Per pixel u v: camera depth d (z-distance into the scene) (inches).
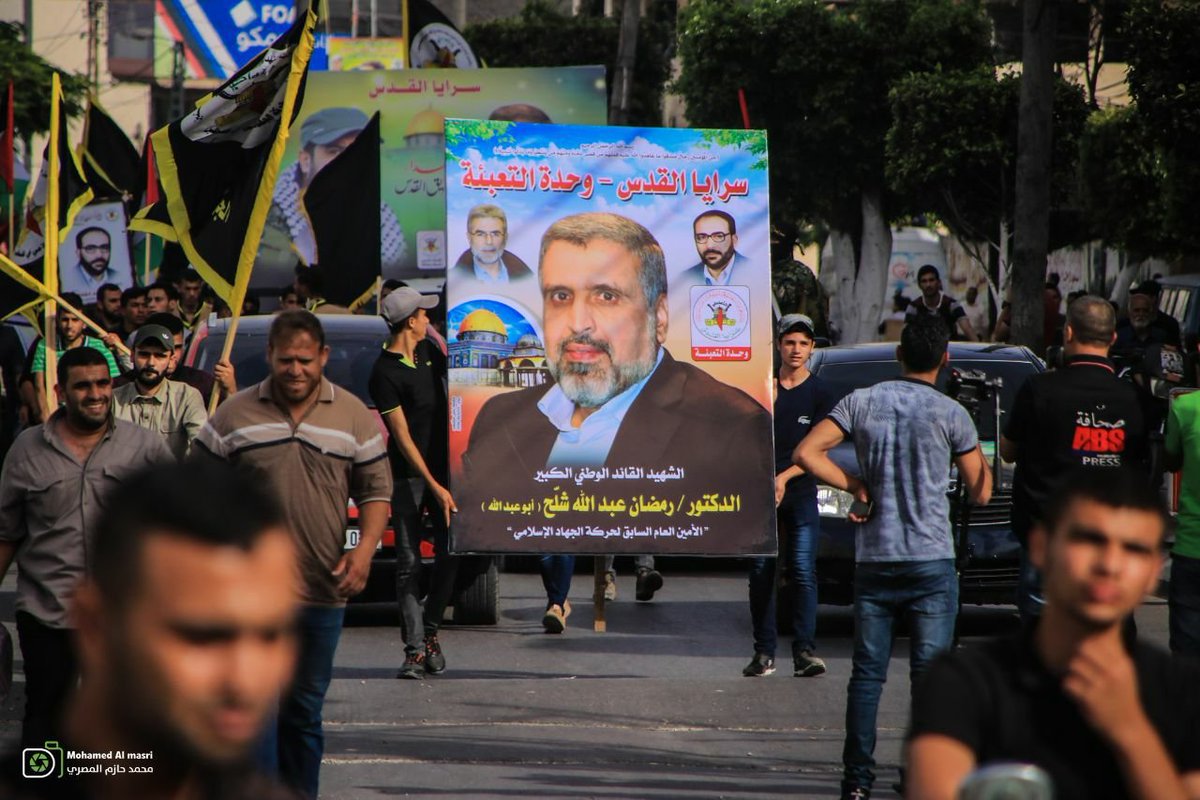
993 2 3484.3
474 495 938.1
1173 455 749.9
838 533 1108.5
